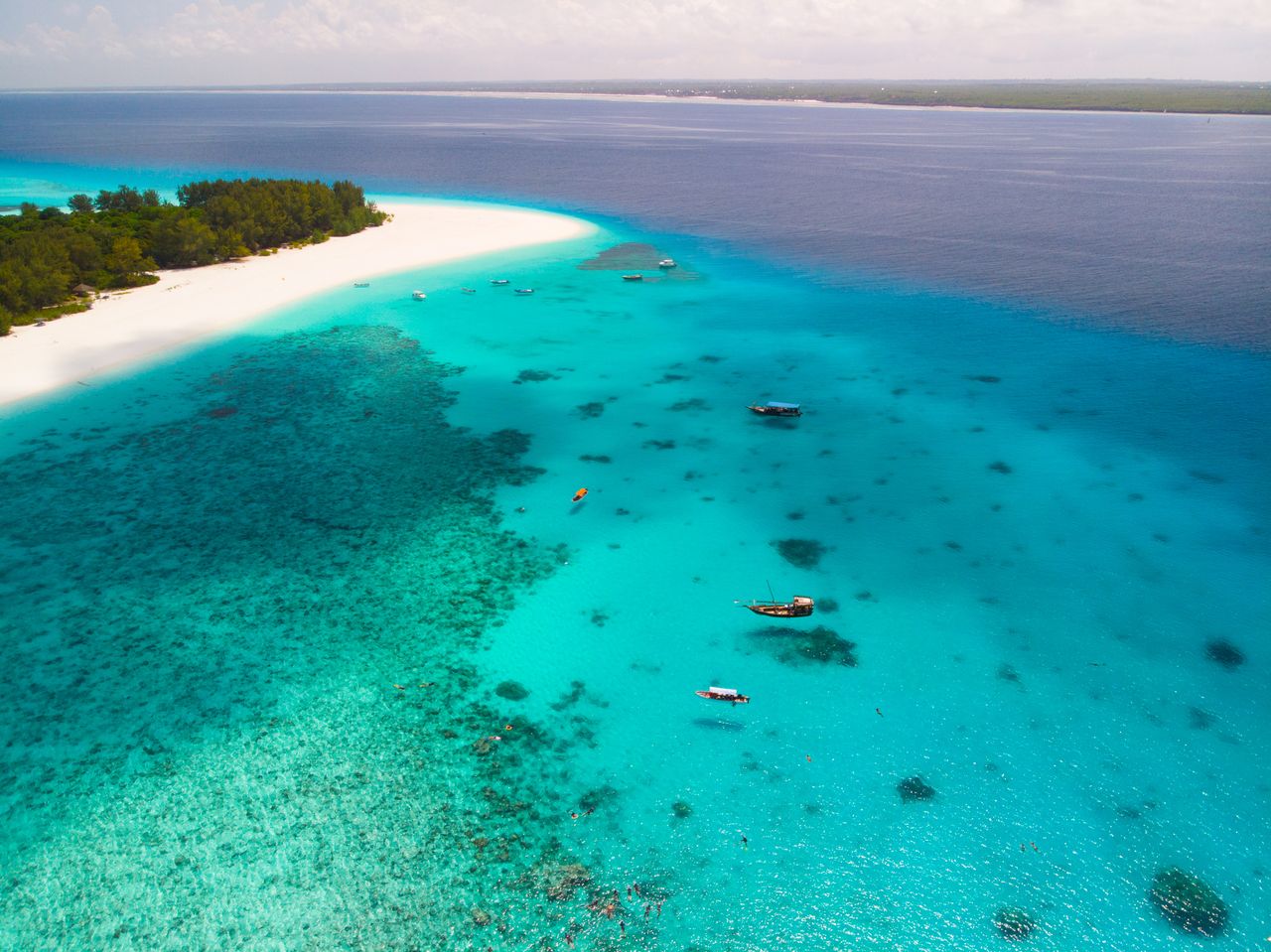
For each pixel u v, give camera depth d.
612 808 32.03
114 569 46.00
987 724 35.69
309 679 38.28
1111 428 61.66
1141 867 29.59
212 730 35.34
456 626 41.91
